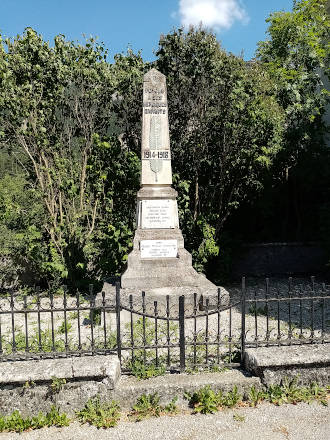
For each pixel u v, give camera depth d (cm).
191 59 1010
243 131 1009
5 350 553
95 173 1019
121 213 1040
